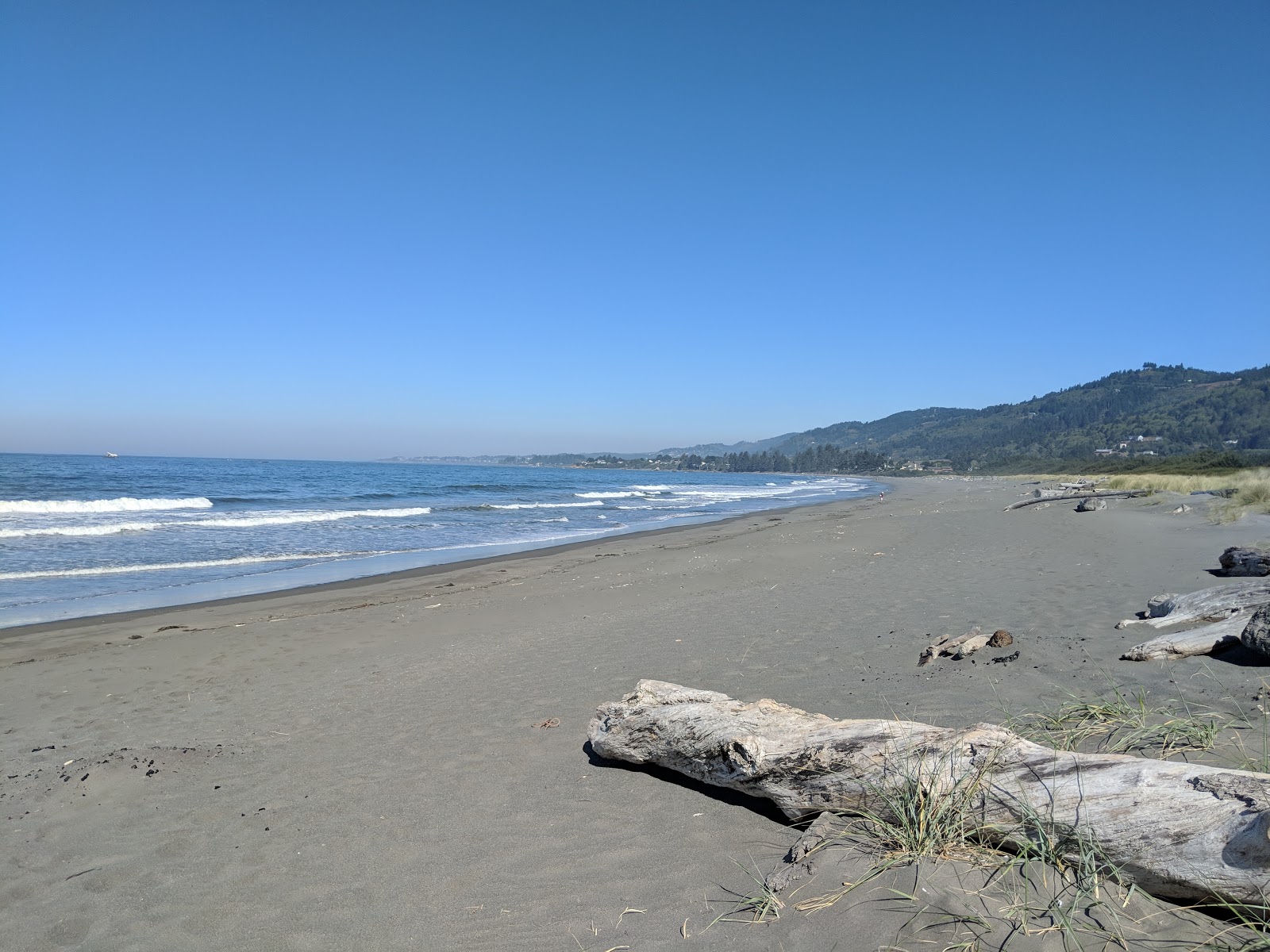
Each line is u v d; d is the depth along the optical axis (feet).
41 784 15.83
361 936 9.81
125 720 20.30
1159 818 8.41
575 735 16.63
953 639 20.36
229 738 18.33
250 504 119.55
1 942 10.31
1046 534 52.19
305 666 25.95
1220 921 7.76
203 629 32.58
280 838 12.83
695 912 9.38
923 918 8.18
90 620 35.14
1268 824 7.48
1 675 25.41
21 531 68.95
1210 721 12.83
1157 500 78.28
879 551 48.88
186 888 11.45
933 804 9.92
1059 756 9.92
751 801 12.58
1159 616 21.50
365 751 16.70
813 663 20.48
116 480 164.86
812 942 8.22
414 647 28.04
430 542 71.87
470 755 15.92
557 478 357.20
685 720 13.30
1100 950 7.43
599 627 29.07
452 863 11.44
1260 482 73.61
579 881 10.54
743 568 43.93
